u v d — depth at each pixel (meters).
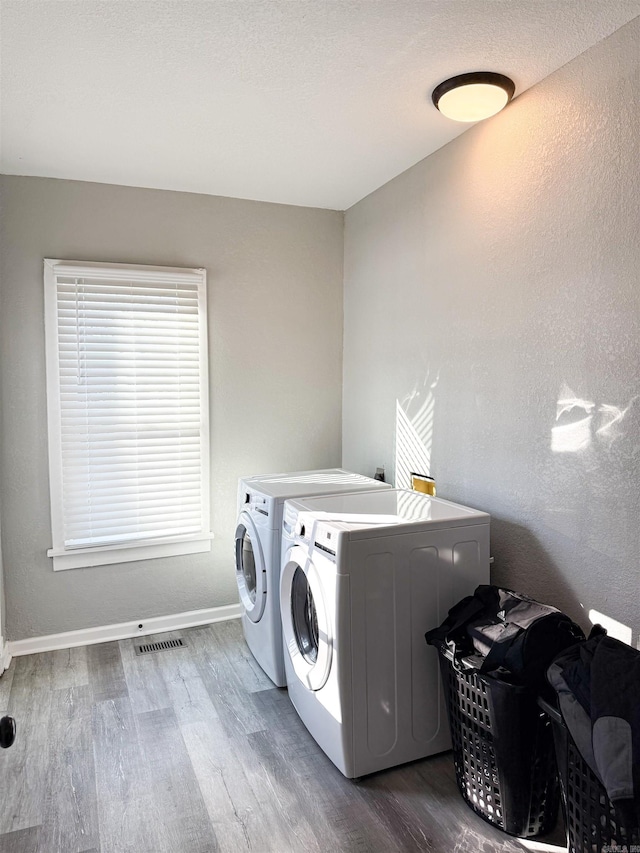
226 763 2.24
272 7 1.72
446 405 2.80
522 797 1.83
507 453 2.42
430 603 2.22
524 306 2.31
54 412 3.14
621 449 1.92
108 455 3.28
